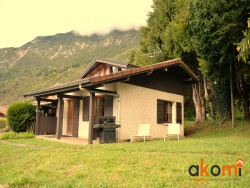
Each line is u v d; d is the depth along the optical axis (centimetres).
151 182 394
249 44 855
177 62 1364
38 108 1357
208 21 1150
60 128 1134
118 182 407
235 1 1099
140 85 1219
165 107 1446
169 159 553
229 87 1688
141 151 693
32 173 516
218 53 1232
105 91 1015
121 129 1078
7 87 11294
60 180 448
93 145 834
